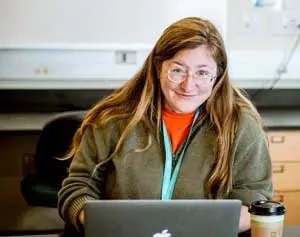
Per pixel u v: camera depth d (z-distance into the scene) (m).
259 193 1.82
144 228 1.38
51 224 3.71
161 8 3.72
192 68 1.71
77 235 1.80
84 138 1.89
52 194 2.68
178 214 1.38
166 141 1.80
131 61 3.76
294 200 3.52
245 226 1.65
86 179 1.84
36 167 2.79
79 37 3.71
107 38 3.72
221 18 3.78
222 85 1.82
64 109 3.70
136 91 1.87
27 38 3.67
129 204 1.37
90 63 3.74
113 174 1.83
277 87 3.93
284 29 3.87
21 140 3.63
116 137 1.83
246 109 1.88
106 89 3.78
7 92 3.73
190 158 1.79
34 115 3.58
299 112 3.77
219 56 1.74
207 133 1.81
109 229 1.38
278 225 1.51
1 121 3.46
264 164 1.87
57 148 2.66
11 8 3.63
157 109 1.82
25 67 3.71
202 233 1.39
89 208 1.37
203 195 1.78
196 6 3.75
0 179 3.67
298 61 3.92
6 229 3.71
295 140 3.46
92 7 3.69
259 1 3.83
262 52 3.88
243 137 1.84
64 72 3.74
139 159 1.79
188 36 1.69
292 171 3.49
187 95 1.74
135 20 3.72
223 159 1.79
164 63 1.73
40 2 3.65
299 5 3.86
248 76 3.89
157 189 1.77
